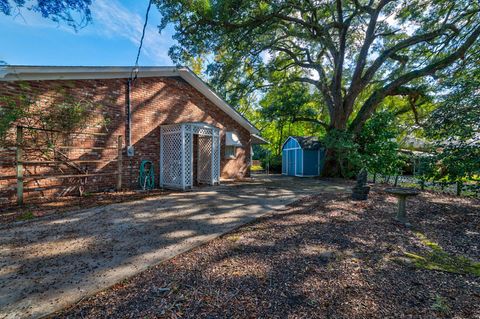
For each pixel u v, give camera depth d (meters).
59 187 6.48
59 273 2.56
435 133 6.22
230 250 3.20
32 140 5.91
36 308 1.97
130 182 8.09
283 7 10.10
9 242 3.43
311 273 2.57
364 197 6.79
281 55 15.24
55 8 3.23
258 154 28.56
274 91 16.41
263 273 2.56
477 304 2.04
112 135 7.59
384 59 12.20
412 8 11.12
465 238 3.84
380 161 11.98
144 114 8.53
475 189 5.66
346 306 2.00
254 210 5.52
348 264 2.80
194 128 9.02
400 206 4.80
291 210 5.53
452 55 11.02
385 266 2.77
